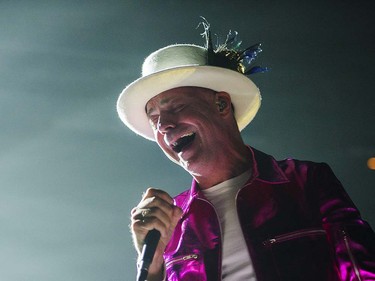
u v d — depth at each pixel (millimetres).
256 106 3393
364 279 2553
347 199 2838
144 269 2539
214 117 3111
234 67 3301
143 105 3289
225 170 3078
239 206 2945
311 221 2828
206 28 3367
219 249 2900
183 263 2953
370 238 2680
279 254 2770
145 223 2641
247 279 2771
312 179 2934
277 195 2941
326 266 2715
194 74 3143
